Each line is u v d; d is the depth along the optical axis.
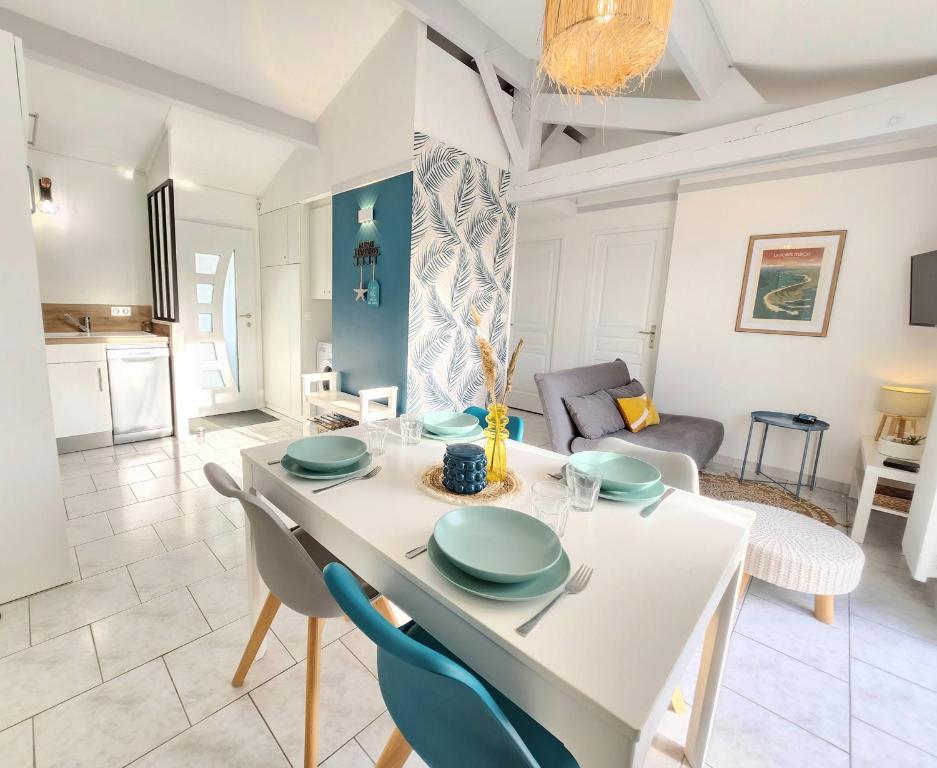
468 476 1.27
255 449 1.56
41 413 1.77
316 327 4.31
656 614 0.81
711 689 1.21
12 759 1.19
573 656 0.70
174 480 2.98
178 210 4.12
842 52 2.28
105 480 2.95
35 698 1.37
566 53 1.39
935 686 1.58
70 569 1.90
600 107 3.07
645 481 1.39
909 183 3.01
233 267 4.54
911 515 2.33
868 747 1.35
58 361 3.29
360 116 3.10
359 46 2.89
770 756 1.32
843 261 3.28
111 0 2.33
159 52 2.69
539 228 5.25
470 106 3.09
